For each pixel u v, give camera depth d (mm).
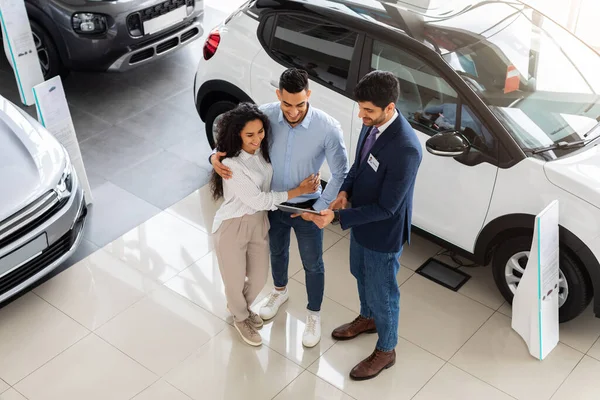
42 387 3438
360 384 3477
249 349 3654
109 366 3551
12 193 3604
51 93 4125
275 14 4281
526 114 3645
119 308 3881
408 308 3920
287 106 2916
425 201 3881
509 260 3773
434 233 3932
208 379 3490
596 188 3357
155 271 4133
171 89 5867
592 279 3477
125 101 5703
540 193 3473
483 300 3973
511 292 3838
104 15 5309
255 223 3279
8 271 3549
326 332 3766
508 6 4145
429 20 3951
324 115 3125
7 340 3686
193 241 4367
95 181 4836
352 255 3412
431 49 3736
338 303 3953
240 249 3320
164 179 4875
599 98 3844
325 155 3217
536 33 4004
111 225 4465
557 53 3938
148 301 3932
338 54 4027
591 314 3885
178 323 3801
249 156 3094
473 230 3760
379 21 3928
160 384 3459
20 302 3902
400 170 2893
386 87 2746
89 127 5383
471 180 3652
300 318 3855
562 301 3688
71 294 3961
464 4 4117
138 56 5684
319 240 3418
